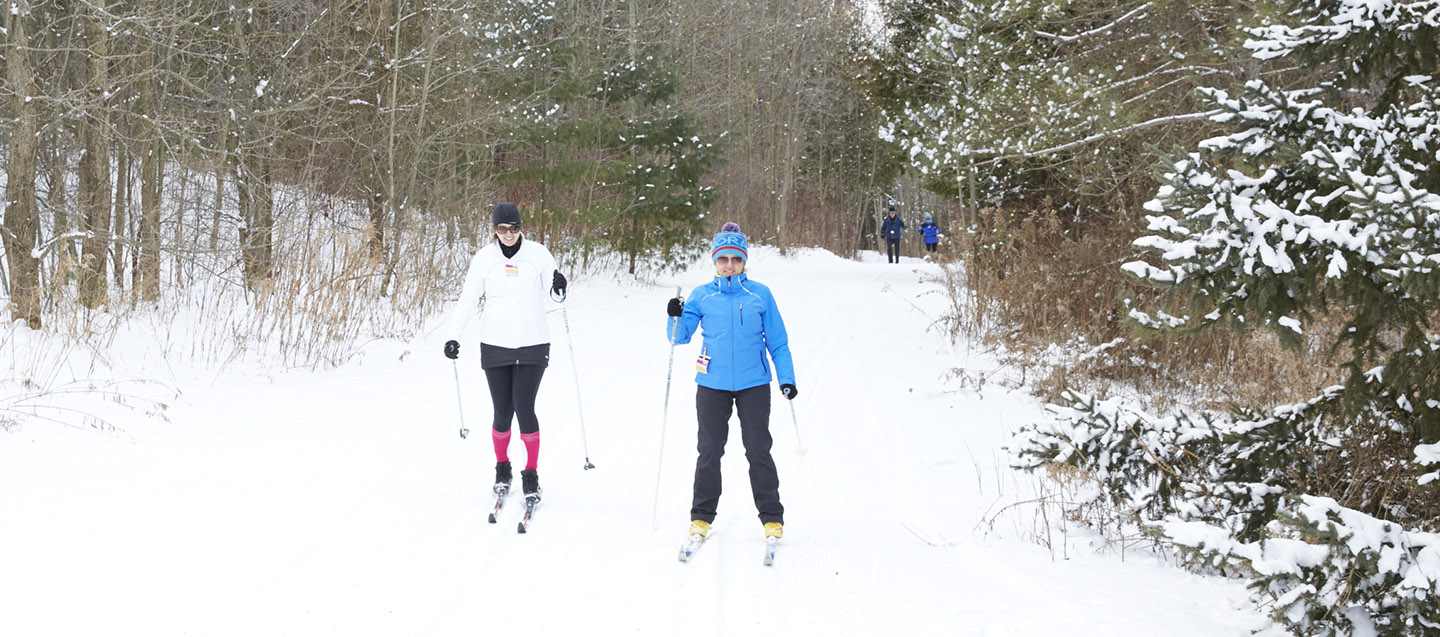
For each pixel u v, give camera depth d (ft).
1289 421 14.26
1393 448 13.94
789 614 12.57
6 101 30.81
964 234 42.34
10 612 11.41
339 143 47.50
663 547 15.24
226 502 16.08
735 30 109.81
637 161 59.82
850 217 141.28
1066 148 36.88
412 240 42.39
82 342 25.45
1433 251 10.58
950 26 46.01
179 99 41.63
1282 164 13.08
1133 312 13.25
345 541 14.66
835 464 21.54
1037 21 46.03
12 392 21.15
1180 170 12.45
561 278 17.65
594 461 20.66
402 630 11.64
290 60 45.24
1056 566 14.67
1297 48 13.99
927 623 12.26
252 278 33.96
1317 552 10.73
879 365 34.17
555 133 55.57
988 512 18.10
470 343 34.78
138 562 13.20
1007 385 30.89
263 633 11.36
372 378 27.73
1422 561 10.23
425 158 47.39
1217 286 12.29
